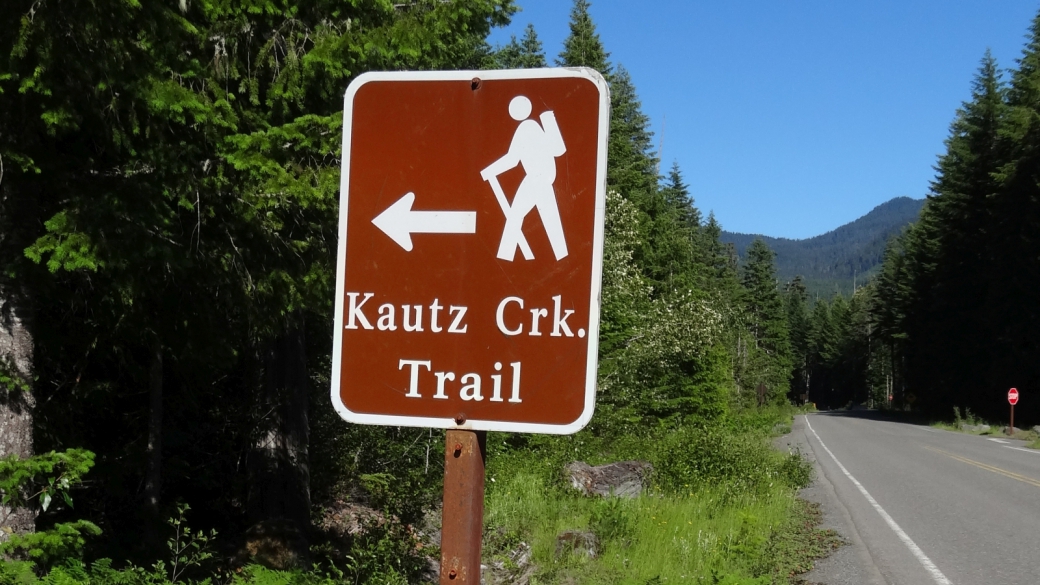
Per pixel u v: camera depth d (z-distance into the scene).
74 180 5.55
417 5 6.94
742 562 8.86
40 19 4.67
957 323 51.16
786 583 8.11
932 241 56.78
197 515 10.00
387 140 2.15
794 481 15.36
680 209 59.06
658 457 14.86
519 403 2.05
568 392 2.03
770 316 87.50
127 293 5.89
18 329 5.27
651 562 8.92
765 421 41.88
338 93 6.48
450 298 2.10
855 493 14.66
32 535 5.01
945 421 48.28
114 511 8.06
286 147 6.09
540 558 9.25
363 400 2.13
